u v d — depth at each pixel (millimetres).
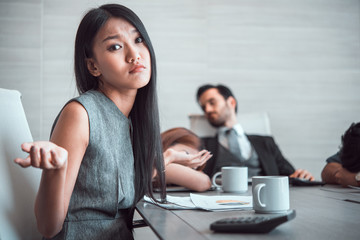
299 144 3475
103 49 926
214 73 3395
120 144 938
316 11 3527
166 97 3332
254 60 3443
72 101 871
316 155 3482
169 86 3338
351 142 1386
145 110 1030
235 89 3418
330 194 1177
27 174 979
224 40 3414
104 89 986
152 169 1031
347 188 1364
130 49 927
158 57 3330
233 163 2498
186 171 1367
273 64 3465
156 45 3330
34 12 3189
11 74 3145
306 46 3508
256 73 3441
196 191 1381
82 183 867
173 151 1396
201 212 853
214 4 3410
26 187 961
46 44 3197
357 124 1433
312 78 3506
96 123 873
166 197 1097
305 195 1148
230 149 2539
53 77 3197
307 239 555
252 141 2570
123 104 992
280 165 2586
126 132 972
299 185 1474
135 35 946
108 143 896
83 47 963
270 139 2650
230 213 821
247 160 2506
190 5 3379
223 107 2666
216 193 1315
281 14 3486
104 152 878
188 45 3369
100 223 878
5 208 885
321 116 3502
